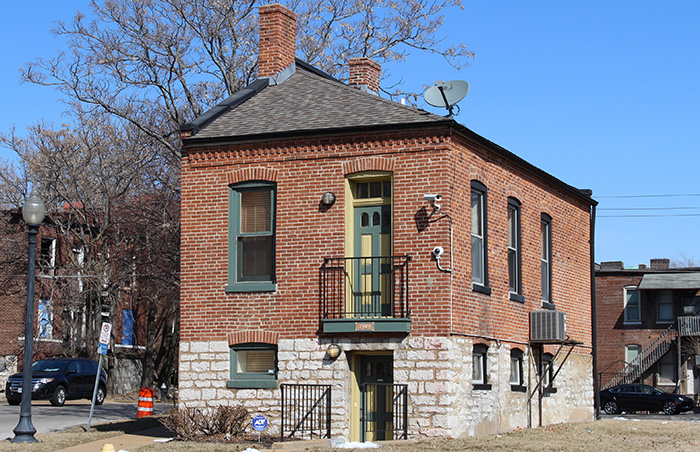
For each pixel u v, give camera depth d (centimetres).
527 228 2048
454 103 1720
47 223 4053
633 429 1964
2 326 3938
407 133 1683
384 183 1727
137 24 2905
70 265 3950
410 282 1645
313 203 1734
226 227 1798
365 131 1706
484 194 1828
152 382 4359
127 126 3634
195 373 1780
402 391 1602
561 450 1482
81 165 3869
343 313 1688
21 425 1697
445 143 1658
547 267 2188
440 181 1648
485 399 1753
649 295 5003
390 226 1709
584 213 2470
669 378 4850
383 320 1627
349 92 1925
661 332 4944
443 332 1606
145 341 4738
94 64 2903
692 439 1750
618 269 5366
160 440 1662
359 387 1720
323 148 1741
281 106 1927
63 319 3981
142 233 3734
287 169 1762
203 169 1830
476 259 1795
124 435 1806
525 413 1969
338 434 1653
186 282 1814
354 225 1734
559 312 1995
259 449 1490
